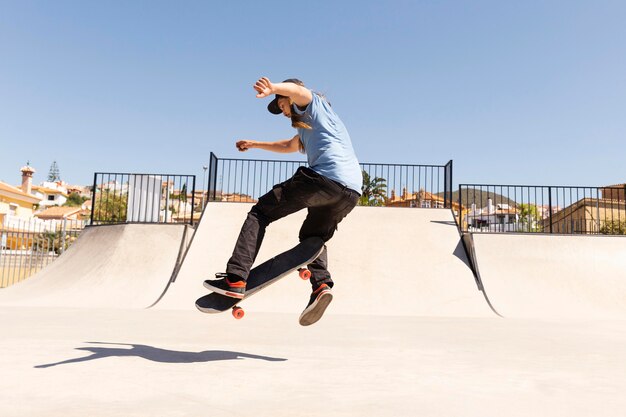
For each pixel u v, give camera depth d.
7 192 48.19
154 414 1.64
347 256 10.74
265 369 2.64
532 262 10.76
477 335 5.07
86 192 133.62
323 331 5.18
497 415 1.75
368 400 1.95
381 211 12.66
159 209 12.60
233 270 2.52
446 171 13.45
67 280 10.36
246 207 12.73
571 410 1.85
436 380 2.46
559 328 6.05
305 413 1.71
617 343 4.46
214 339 4.13
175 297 9.33
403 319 7.34
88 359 2.82
